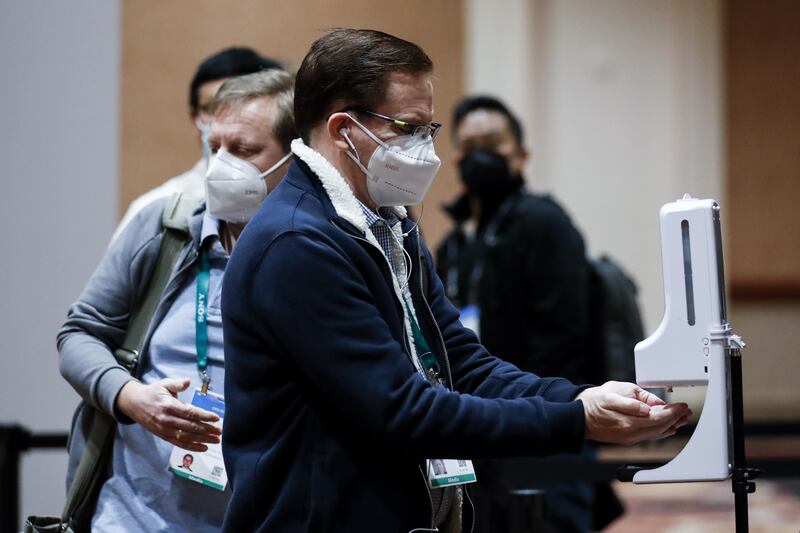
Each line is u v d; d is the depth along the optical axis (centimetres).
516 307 805
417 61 392
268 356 378
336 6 1344
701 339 381
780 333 1698
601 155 1595
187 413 434
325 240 375
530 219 808
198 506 466
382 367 365
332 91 389
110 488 480
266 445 381
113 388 459
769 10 1661
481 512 675
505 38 1482
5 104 826
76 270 829
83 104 834
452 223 1391
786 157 1667
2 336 820
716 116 1627
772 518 941
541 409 370
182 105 1267
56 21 834
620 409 365
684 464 382
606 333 814
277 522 372
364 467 374
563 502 767
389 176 390
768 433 876
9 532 721
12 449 726
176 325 482
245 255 380
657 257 1599
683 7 1609
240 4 1295
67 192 830
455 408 366
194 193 539
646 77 1606
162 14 1270
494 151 832
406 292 409
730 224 1670
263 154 477
